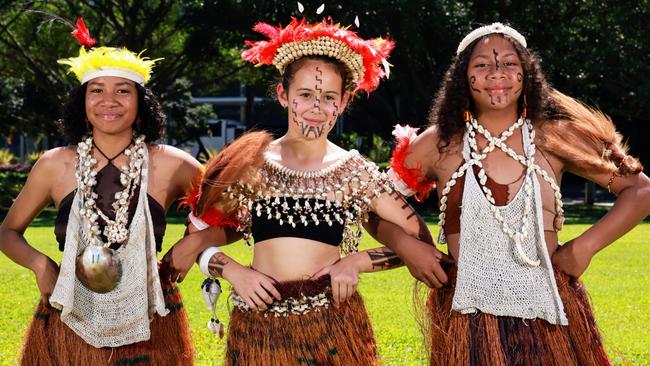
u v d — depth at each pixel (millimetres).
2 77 35688
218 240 4562
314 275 4328
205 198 4473
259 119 48812
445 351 4367
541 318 4242
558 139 4375
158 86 29797
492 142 4348
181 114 39844
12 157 44938
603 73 24016
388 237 4445
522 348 4211
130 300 4441
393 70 26531
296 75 4406
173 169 4648
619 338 7027
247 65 30844
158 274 4484
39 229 18062
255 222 4410
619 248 13750
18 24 29188
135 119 4652
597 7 23891
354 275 4309
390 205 4488
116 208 4484
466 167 4344
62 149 4664
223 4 24469
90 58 4516
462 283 4277
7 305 8680
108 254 4363
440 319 4434
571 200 28953
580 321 4328
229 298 4711
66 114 4652
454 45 23375
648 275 10719
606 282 10117
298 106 4387
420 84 25812
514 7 24203
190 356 4758
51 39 29469
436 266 4336
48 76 31953
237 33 25359
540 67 4543
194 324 7617
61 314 4426
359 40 4418
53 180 4617
